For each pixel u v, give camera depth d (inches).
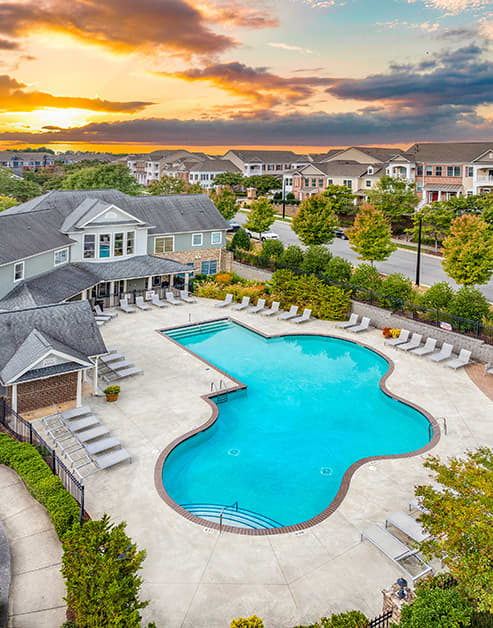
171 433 861.8
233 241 2145.7
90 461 763.4
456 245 1476.4
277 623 504.1
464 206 2327.8
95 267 1594.5
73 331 997.2
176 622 503.8
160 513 668.1
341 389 1082.7
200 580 558.3
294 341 1371.8
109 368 1091.9
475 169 2903.5
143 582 553.0
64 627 450.9
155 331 1370.6
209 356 1251.2
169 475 774.5
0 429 817.5
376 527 631.8
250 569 576.1
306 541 623.5
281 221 3198.8
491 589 427.5
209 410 946.1
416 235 2427.4
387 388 1056.8
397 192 2689.5
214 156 6722.4
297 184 3796.8
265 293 1680.6
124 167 3548.2
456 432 887.1
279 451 848.3
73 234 1569.9
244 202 4042.8
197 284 1775.3
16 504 645.3
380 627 475.8
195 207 1943.9
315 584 554.9
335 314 1478.8
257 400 1026.1
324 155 5777.6
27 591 513.0
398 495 713.6
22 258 1310.3
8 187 3582.7
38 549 570.3
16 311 984.9
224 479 768.9
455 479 507.2
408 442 880.9
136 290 1660.9
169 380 1073.5
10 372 876.6
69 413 883.4
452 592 443.5
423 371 1144.2
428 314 1322.6
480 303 1253.1
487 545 433.1
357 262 2050.9
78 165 6609.3
